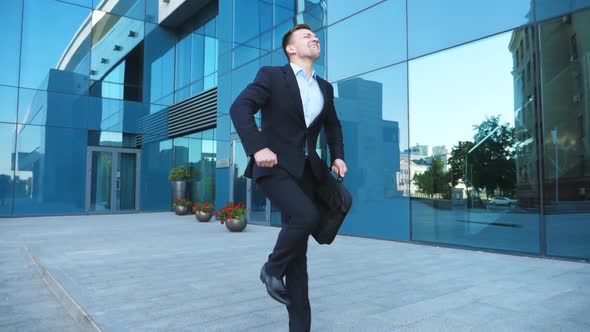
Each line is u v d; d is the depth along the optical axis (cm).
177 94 1816
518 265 512
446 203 687
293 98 176
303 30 193
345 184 870
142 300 356
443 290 386
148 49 1758
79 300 355
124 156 1675
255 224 1162
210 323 293
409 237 745
